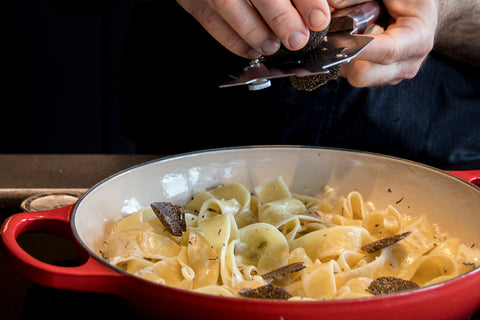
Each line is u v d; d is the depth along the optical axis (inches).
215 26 33.6
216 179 40.5
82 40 108.3
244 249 35.8
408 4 40.2
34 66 107.8
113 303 29.8
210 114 62.2
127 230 33.9
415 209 37.3
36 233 37.5
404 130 61.8
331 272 29.8
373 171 39.5
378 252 33.7
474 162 63.4
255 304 21.9
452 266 30.7
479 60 60.4
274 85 58.9
